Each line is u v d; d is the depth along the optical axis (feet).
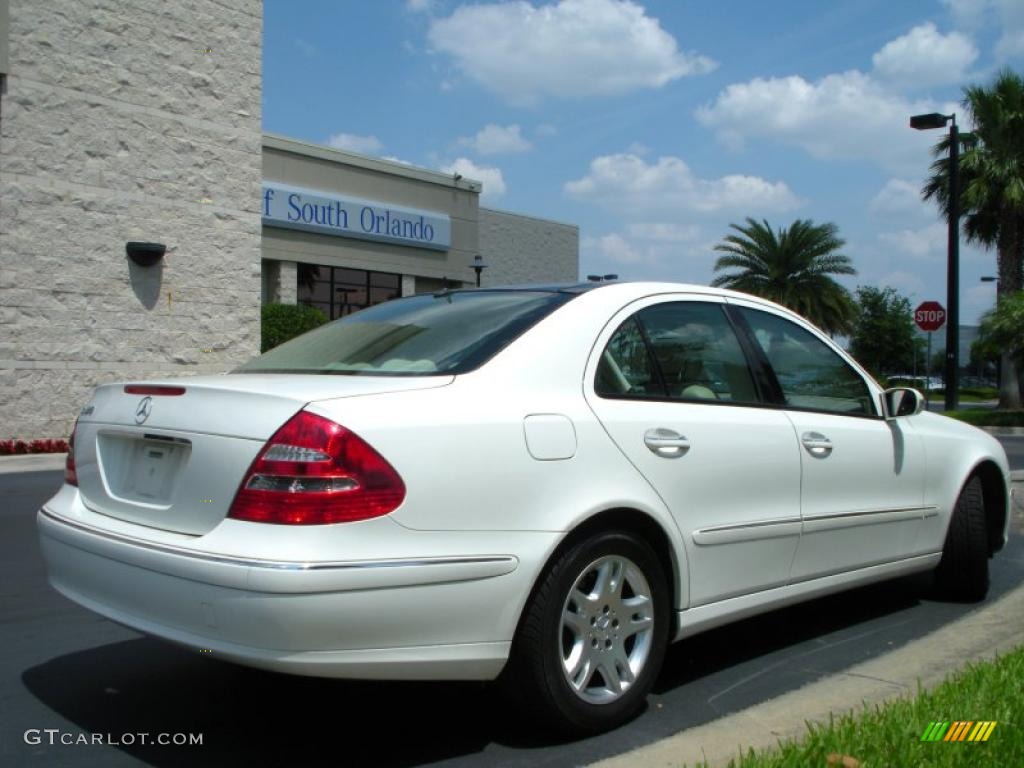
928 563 17.66
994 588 20.24
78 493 12.93
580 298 13.47
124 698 13.56
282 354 14.16
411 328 13.52
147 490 11.64
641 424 12.72
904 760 9.92
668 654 15.62
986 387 223.92
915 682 13.98
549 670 11.39
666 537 12.73
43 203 49.55
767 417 14.58
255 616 9.80
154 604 10.77
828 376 16.39
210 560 10.11
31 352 49.37
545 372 12.26
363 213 93.35
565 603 11.59
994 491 19.54
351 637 10.01
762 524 13.98
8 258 48.44
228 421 10.78
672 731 12.30
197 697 13.61
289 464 10.16
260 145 59.31
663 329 14.02
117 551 11.23
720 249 131.95
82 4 50.62
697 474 13.17
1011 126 97.19
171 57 54.54
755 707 13.00
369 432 10.38
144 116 53.42
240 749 11.79
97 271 51.78
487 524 10.92
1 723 12.59
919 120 76.18
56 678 14.37
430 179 101.04
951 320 81.82
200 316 56.34
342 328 14.66
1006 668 12.99
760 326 15.62
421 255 100.73
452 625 10.59
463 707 13.17
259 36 59.11
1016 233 100.73
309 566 9.77
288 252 86.99
